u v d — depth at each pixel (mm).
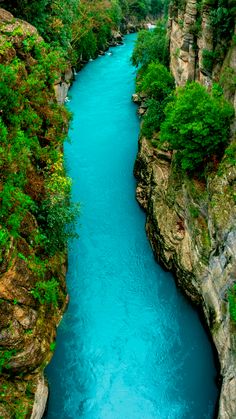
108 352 19234
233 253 15469
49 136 19141
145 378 18359
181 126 18219
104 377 18297
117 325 20359
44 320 15242
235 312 14906
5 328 12844
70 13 28625
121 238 25156
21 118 16156
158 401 17625
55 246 17672
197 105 17859
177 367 18781
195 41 23531
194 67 24422
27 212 15711
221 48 19859
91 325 20297
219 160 18359
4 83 15109
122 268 23250
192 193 19281
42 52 19969
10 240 13078
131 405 17484
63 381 18078
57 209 17203
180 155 20422
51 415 17047
